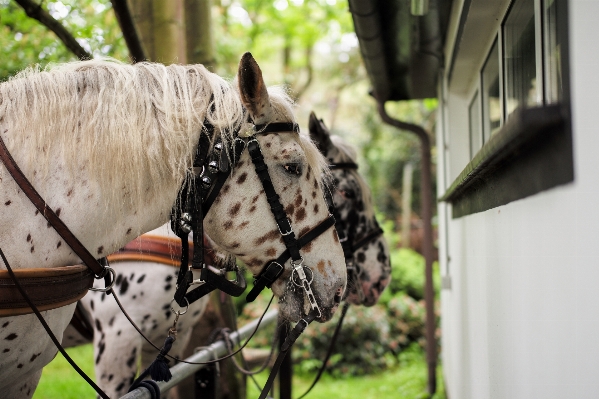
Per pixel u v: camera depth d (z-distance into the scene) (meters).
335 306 1.65
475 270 2.15
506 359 1.49
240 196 1.53
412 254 9.27
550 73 1.40
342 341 5.59
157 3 3.16
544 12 1.47
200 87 1.53
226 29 7.91
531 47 1.67
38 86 1.39
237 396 3.11
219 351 2.30
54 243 1.36
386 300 6.86
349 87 12.00
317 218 1.61
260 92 1.47
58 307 1.35
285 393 3.10
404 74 4.14
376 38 2.94
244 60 1.42
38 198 1.32
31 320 1.37
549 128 0.98
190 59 3.35
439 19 2.95
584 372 0.93
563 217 0.99
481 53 2.72
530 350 1.24
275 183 1.55
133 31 2.59
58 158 1.37
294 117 1.60
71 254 1.41
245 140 1.53
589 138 0.89
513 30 1.98
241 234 1.55
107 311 2.18
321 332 5.58
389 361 5.77
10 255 1.30
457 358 2.99
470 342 2.32
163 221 1.55
